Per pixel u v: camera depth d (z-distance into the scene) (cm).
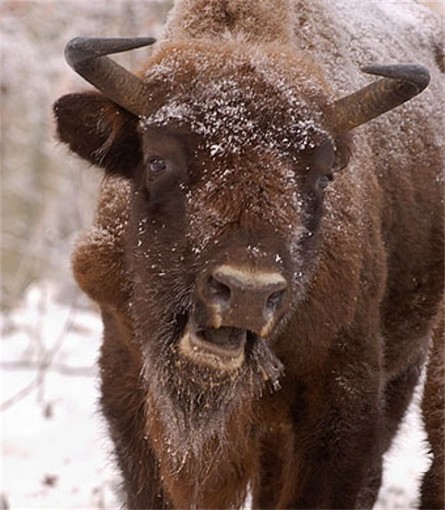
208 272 2008
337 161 2270
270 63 2239
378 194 2631
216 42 2336
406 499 3167
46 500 3102
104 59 2192
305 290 2275
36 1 4869
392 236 2752
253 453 2573
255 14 2477
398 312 2841
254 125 2111
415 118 2866
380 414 2569
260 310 1975
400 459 3431
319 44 2606
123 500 2642
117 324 2523
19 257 6372
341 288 2409
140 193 2233
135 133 2259
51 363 4181
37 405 3772
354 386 2495
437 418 2602
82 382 4006
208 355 2083
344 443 2505
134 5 4697
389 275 2775
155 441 2444
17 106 5944
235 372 2127
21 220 6775
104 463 3309
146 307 2205
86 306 5109
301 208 2131
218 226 2025
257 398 2441
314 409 2505
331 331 2425
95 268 2438
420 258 2853
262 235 2012
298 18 2589
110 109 2264
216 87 2144
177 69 2205
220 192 2048
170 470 2469
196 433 2189
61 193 5966
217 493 2573
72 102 2281
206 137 2102
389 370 2875
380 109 2244
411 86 2228
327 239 2373
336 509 2523
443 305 2623
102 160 2303
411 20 3152
